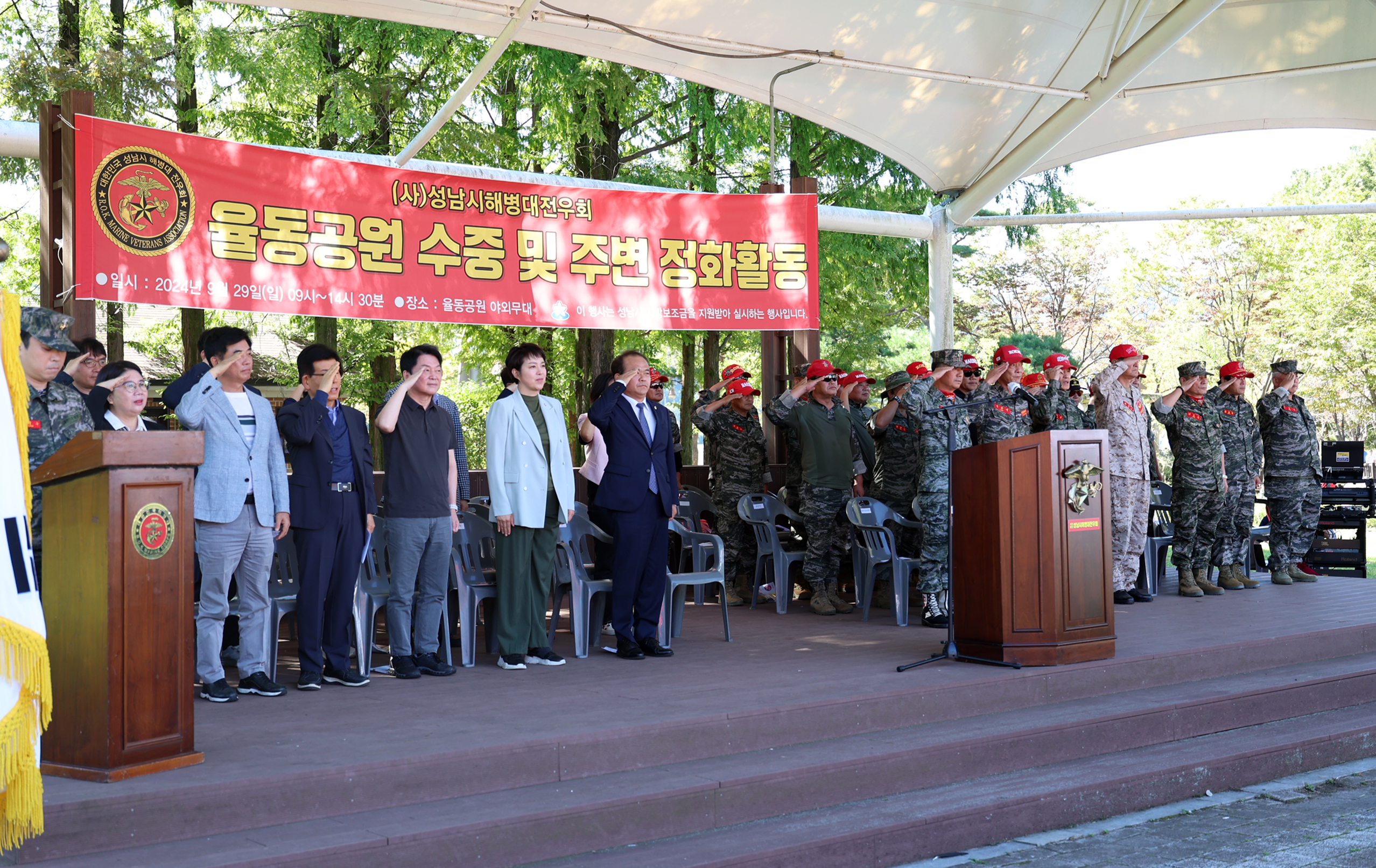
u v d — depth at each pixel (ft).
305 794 11.02
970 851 13.07
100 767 10.76
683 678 16.39
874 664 17.54
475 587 18.24
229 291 20.58
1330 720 18.34
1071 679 17.07
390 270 22.58
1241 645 19.31
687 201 25.91
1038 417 24.45
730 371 26.94
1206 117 30.53
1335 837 13.58
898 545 24.50
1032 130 29.71
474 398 57.77
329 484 15.83
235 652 18.74
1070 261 111.75
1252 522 27.96
